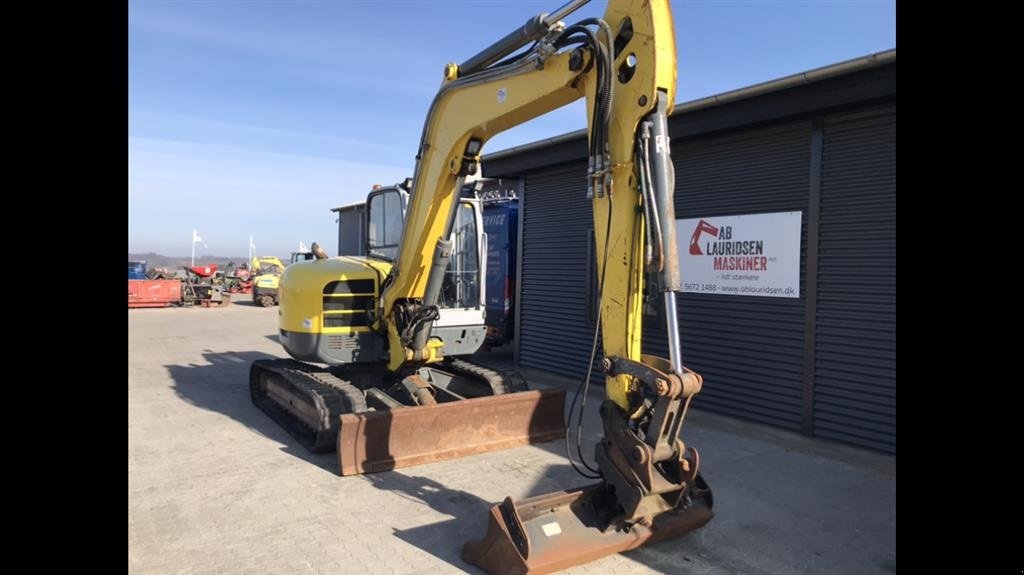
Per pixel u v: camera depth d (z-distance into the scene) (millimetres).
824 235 6715
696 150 7988
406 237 6297
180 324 18531
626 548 3918
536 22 4477
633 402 3795
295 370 7266
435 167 5805
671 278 3596
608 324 3924
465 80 5273
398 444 5680
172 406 7984
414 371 6867
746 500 5094
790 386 7043
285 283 7242
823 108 6371
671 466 3943
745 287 7449
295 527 4422
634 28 3783
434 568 3881
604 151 3893
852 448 6445
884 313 6262
